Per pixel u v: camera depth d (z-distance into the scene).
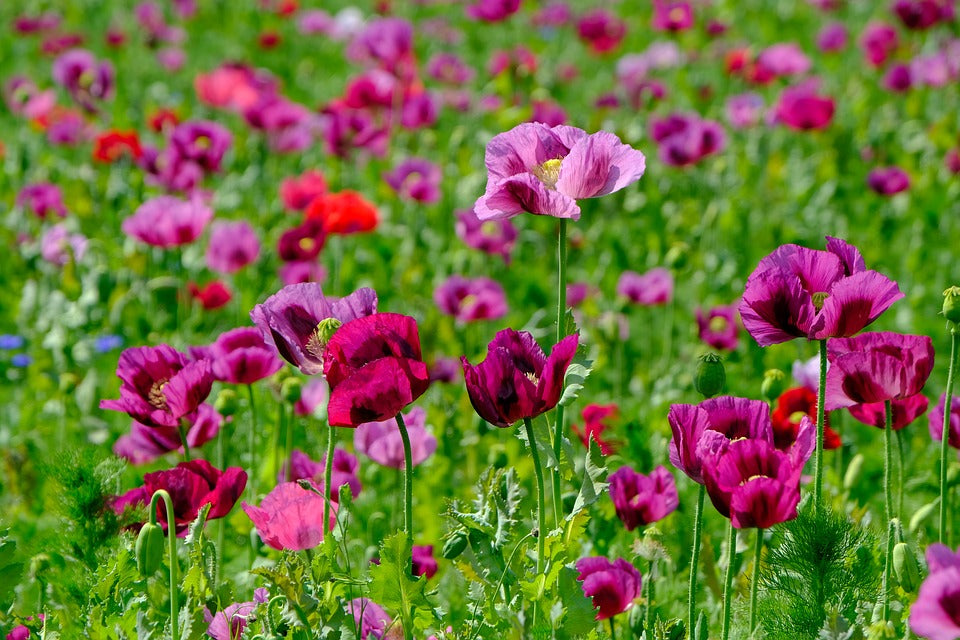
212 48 21.23
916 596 4.33
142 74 19.02
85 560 4.52
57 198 11.05
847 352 4.26
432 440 5.98
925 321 9.66
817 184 13.30
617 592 4.36
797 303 3.84
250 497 6.00
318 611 3.76
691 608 3.99
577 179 3.89
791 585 4.05
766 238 11.70
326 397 6.73
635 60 17.81
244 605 4.21
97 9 23.47
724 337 8.44
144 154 11.14
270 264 10.53
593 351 8.85
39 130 14.48
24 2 23.22
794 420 5.69
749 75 15.37
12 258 11.02
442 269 10.90
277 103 12.69
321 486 5.18
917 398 5.05
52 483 4.66
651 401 8.23
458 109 14.71
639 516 4.87
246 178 12.98
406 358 3.57
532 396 3.57
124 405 4.73
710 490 3.64
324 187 10.53
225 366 5.68
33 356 9.29
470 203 12.34
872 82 17.27
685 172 13.44
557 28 20.92
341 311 4.04
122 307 9.41
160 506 4.26
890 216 12.30
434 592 4.67
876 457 6.91
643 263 11.59
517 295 10.61
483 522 4.04
